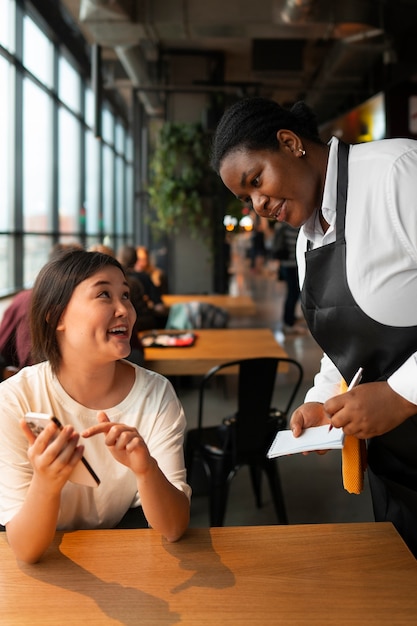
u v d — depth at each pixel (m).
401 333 1.48
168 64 9.45
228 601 1.16
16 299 3.27
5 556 1.33
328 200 1.50
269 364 2.91
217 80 9.53
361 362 1.55
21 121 7.53
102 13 6.16
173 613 1.12
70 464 1.18
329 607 1.14
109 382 1.51
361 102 9.23
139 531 1.42
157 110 10.69
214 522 2.94
